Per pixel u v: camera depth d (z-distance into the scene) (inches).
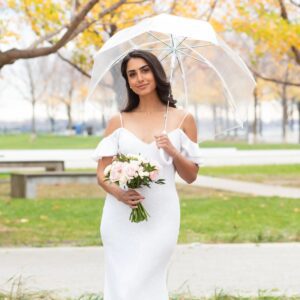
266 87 2482.8
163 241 213.8
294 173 1015.0
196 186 826.2
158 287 214.8
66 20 682.2
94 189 802.8
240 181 894.4
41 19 685.3
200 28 232.5
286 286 316.5
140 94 218.8
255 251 404.8
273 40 754.8
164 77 220.4
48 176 701.9
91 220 546.3
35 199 687.7
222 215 565.0
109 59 239.1
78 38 735.1
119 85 238.1
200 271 350.3
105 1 682.8
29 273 343.6
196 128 223.3
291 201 655.1
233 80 245.9
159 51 248.2
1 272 346.3
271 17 732.0
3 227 508.7
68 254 394.6
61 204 643.5
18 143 2400.3
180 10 739.4
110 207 217.9
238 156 1472.7
